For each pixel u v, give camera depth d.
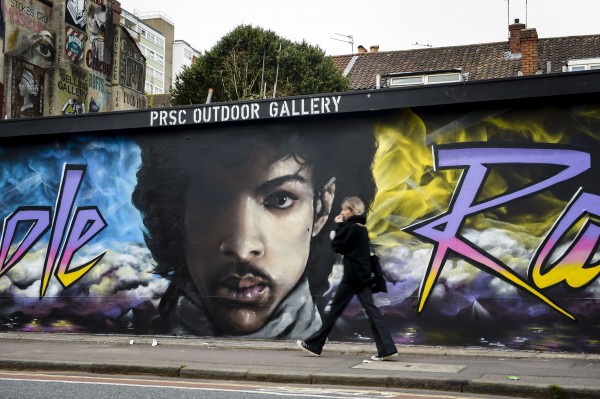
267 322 11.89
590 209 10.22
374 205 11.38
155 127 12.71
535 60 30.72
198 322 12.31
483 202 10.77
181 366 9.25
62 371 9.66
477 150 10.86
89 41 32.91
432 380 8.08
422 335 10.91
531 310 10.40
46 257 13.48
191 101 37.75
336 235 9.93
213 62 38.03
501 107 10.77
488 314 10.60
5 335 12.95
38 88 29.58
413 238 11.11
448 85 10.81
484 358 9.92
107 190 13.16
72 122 13.16
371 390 8.03
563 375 8.30
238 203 12.23
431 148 11.12
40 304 13.44
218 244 12.29
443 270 10.90
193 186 12.55
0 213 13.86
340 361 9.70
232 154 12.34
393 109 11.36
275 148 12.06
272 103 11.89
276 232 11.95
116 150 13.15
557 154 10.44
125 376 9.25
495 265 10.62
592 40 31.61
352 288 9.89
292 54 37.19
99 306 13.02
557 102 10.48
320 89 35.78
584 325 10.13
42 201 13.61
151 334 12.61
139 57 36.97
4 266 13.73
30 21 29.31
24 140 13.80
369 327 11.25
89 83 32.72
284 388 8.16
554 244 10.37
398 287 11.11
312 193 11.78
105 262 13.06
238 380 8.83
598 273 10.11
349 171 11.59
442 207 11.00
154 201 12.80
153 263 12.73
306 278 11.72
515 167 10.65
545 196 10.47
